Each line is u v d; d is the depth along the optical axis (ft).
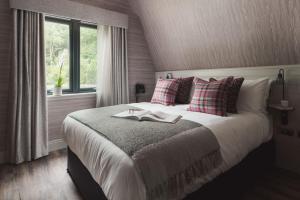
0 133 7.96
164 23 9.96
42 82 8.41
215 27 8.11
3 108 7.97
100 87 10.32
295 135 7.18
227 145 5.03
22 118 7.95
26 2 7.70
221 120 5.70
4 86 7.93
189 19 8.70
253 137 6.01
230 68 8.95
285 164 7.52
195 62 10.28
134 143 3.79
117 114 6.35
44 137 8.57
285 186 6.31
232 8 7.13
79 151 5.30
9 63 7.94
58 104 9.32
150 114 5.94
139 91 11.76
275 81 7.31
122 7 10.87
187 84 9.36
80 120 5.95
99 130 4.80
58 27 9.45
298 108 7.02
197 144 4.28
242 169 5.91
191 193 4.20
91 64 10.57
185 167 3.89
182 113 6.84
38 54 8.17
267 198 5.68
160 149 3.69
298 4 5.77
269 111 7.65
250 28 7.20
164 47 11.16
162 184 3.47
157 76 12.86
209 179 4.47
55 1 8.42
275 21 6.50
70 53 9.87
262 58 7.68
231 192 5.47
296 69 6.95
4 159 8.00
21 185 6.31
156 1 9.32
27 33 7.84
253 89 7.18
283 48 6.90
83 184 5.58
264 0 6.28
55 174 7.04
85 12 9.32
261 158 6.93
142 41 12.05
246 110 7.13
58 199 5.62
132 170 3.25
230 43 8.17
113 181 3.43
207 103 6.78
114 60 10.57
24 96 7.93
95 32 10.50
